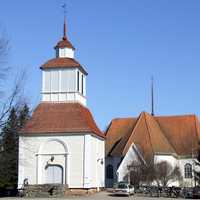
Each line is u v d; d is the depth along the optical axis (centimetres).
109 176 8662
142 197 6147
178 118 9725
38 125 6556
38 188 6081
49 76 6850
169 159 8631
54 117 6612
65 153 6425
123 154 8388
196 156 8838
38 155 6494
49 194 6041
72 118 6556
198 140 9262
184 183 8631
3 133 5647
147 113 9269
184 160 9050
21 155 6512
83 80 7125
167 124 9681
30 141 6538
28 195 6066
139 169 7906
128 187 6347
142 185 7550
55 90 6800
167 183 8112
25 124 6328
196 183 8544
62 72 6819
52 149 6481
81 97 6956
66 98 6756
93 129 6712
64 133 6456
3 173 6719
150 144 8525
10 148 6481
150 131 8781
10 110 5100
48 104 6756
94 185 6688
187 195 6366
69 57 7019
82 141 6412
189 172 8975
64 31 7188
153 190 6706
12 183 6800
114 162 8631
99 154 7075
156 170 7975
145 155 8169
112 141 9431
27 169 6506
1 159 6431
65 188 6181
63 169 6412
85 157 6362
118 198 5750
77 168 6372
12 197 5931
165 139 8981
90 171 6412
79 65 6800
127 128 9600
